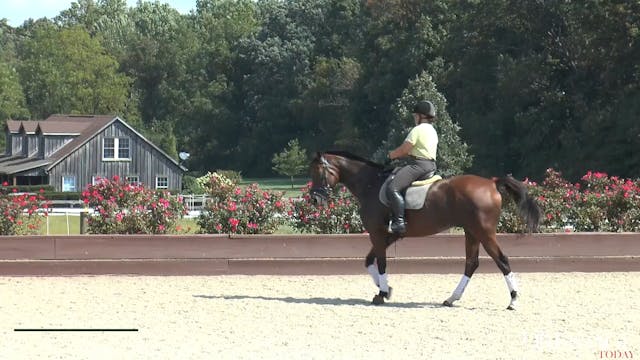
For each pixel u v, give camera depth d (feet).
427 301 42.57
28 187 192.24
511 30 219.82
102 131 214.07
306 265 52.54
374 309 39.93
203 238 52.24
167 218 55.31
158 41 423.64
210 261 52.29
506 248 53.31
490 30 217.36
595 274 52.39
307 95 344.69
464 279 40.93
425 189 39.96
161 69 408.87
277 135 370.32
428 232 40.32
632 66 191.31
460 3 241.55
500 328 35.04
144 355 29.91
